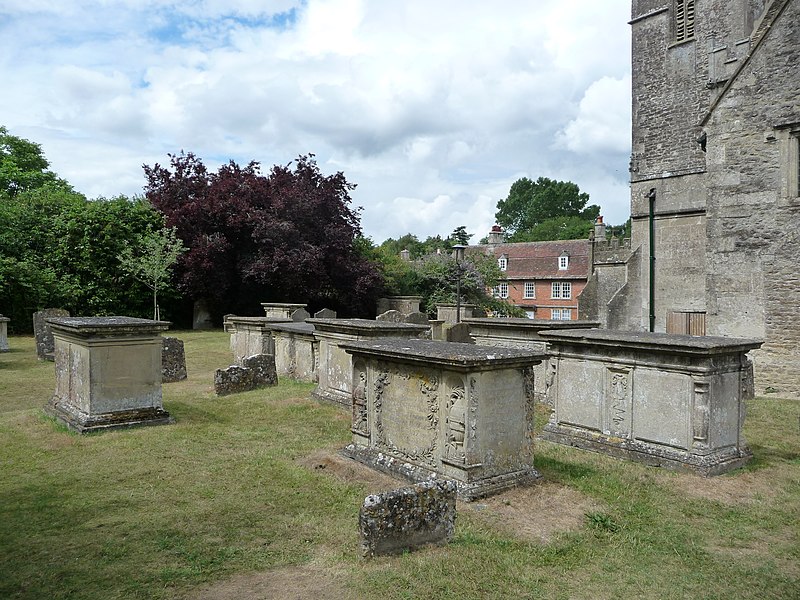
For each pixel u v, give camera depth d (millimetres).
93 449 7957
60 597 4168
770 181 13727
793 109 13320
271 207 33000
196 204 31844
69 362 9781
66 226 28578
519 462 6645
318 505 5988
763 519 6000
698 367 7402
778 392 13609
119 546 5004
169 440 8414
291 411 10523
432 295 35375
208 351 20859
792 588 4586
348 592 4234
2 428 9250
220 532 5305
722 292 14477
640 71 22484
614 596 4383
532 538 5312
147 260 28047
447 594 4258
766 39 13680
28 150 44188
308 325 14820
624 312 22812
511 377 6531
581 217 85062
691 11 20953
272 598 4164
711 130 14641
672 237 21688
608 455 8211
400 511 4926
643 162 22484
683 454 7531
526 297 52656
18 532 5289
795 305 13398
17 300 26875
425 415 6656
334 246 33906
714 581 4676
